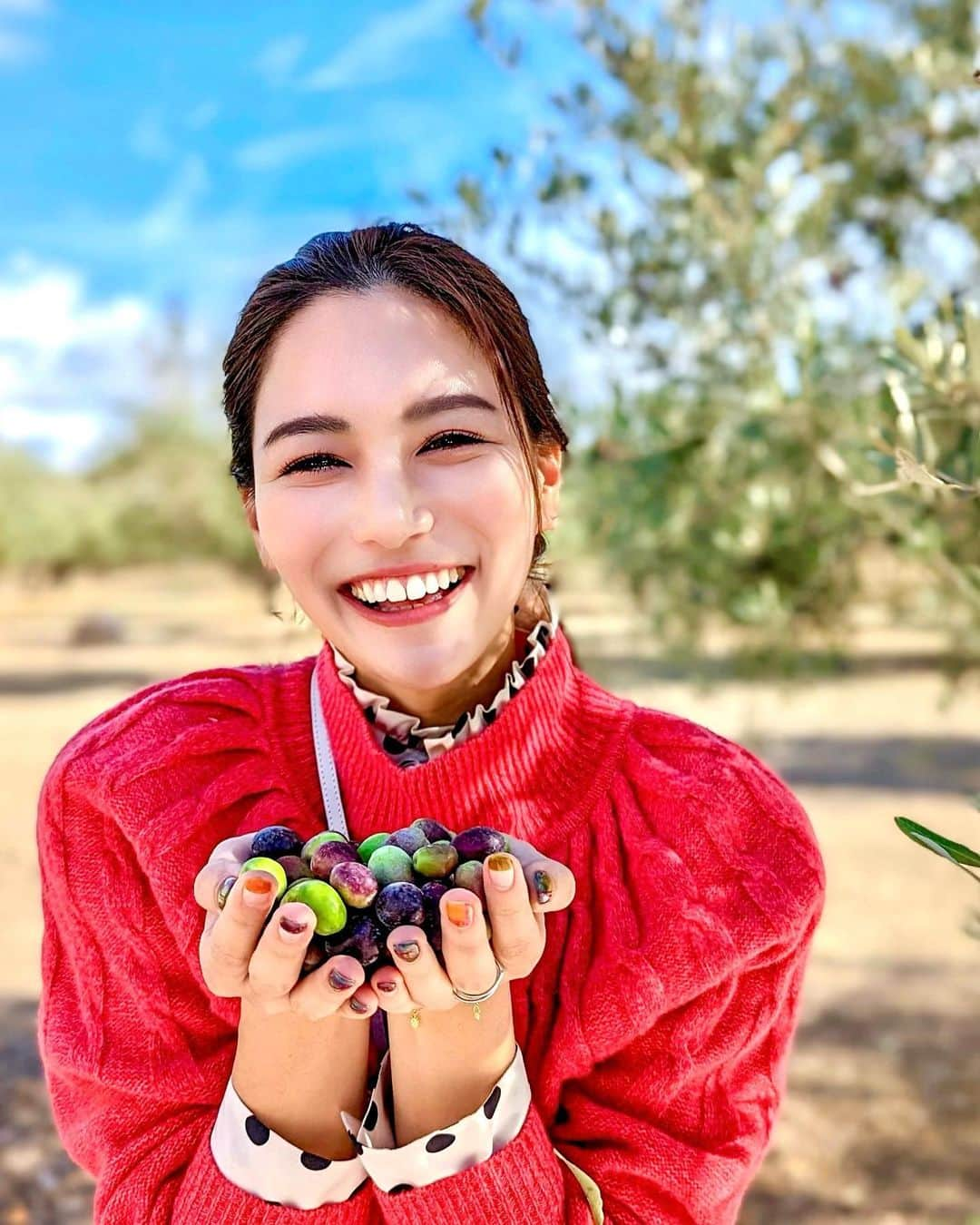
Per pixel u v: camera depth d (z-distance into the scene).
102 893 1.29
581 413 3.48
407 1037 1.10
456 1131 1.08
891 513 2.78
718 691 14.55
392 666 1.16
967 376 1.70
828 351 3.18
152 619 33.47
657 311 3.27
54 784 1.33
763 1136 1.28
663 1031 1.22
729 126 3.46
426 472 1.15
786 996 1.32
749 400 3.07
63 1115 1.32
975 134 3.29
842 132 3.55
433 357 1.14
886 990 6.00
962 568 2.76
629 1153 1.19
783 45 3.49
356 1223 1.11
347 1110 1.13
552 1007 1.24
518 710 1.25
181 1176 1.18
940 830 8.86
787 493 3.32
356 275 1.17
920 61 3.16
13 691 19.16
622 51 3.24
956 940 6.72
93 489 36.44
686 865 1.25
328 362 1.14
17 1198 4.15
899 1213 3.98
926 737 12.61
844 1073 5.03
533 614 1.36
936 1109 4.66
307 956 0.98
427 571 1.14
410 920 0.98
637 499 3.54
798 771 10.95
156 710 1.37
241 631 28.52
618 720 1.34
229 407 1.30
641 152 3.30
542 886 1.01
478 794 1.24
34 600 41.47
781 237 3.21
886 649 20.31
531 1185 1.10
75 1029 1.30
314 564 1.17
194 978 1.25
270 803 1.29
